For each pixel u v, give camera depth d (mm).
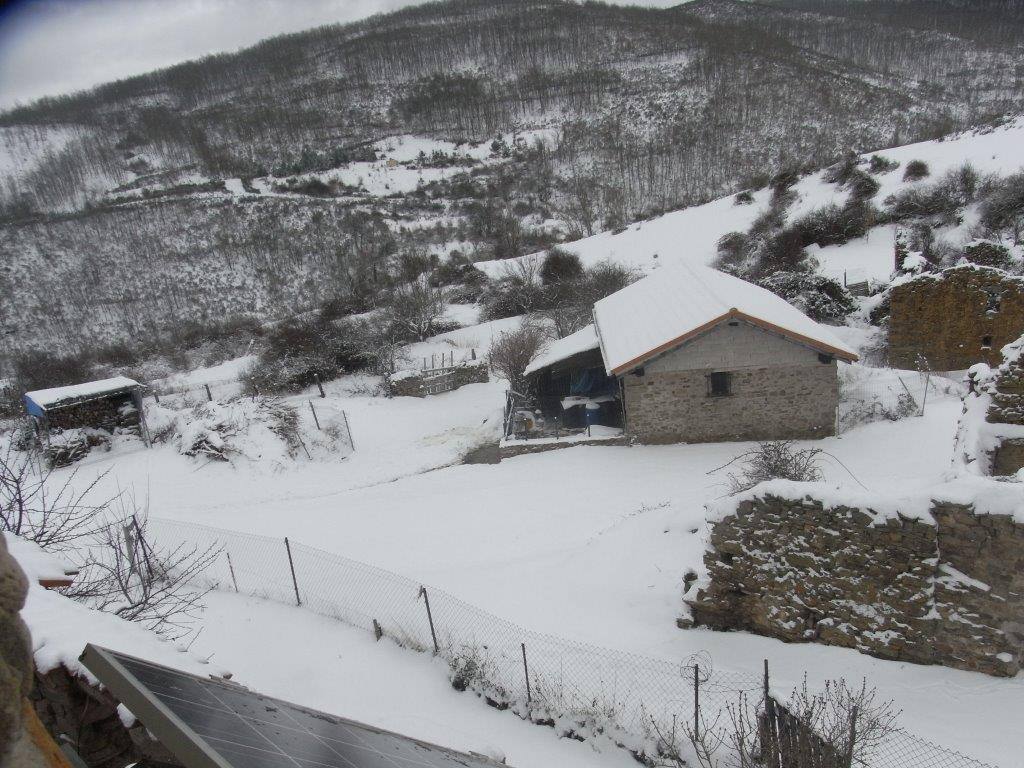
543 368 23781
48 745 1847
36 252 64312
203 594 12172
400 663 10391
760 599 9727
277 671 10398
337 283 57719
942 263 33750
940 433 18234
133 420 24953
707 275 24422
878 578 8695
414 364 33094
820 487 9141
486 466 21391
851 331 29203
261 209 71938
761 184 56969
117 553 10695
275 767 2320
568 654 9867
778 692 7910
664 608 10930
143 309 56938
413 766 3262
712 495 15414
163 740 2367
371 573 13789
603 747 8078
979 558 8031
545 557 14023
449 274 51031
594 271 42250
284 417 23641
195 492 20422
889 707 7570
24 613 4691
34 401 22422
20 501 9094
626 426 20875
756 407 19922
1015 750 6668
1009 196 36625
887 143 69688
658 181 76000
